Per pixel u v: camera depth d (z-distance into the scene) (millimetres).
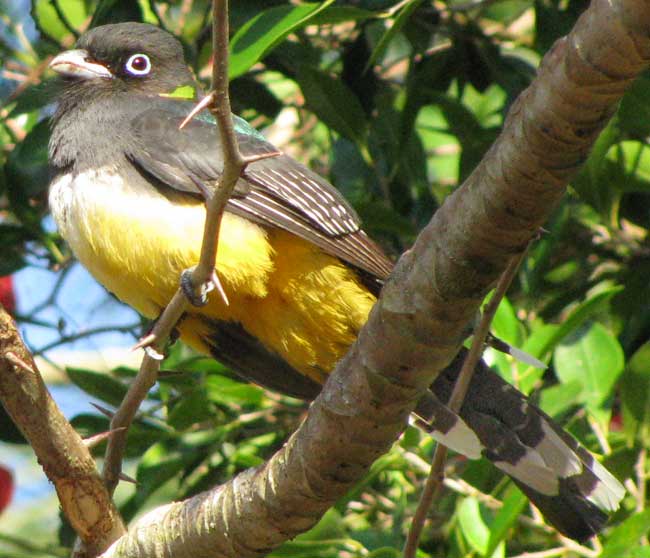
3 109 11188
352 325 8969
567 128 5215
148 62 10008
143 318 11148
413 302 6020
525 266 10320
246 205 8641
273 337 9102
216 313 9000
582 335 9758
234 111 11945
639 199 11047
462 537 9023
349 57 11469
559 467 8344
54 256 11305
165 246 8531
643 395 9148
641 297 10562
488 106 11961
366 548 9250
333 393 6453
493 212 5602
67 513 7379
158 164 8680
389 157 11062
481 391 8680
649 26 4801
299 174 8844
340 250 8719
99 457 10688
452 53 11461
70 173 8969
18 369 7004
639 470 9070
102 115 9203
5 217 12430
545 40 10570
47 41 11641
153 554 7109
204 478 10516
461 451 7609
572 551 8930
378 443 6496
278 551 8922
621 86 5043
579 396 9570
